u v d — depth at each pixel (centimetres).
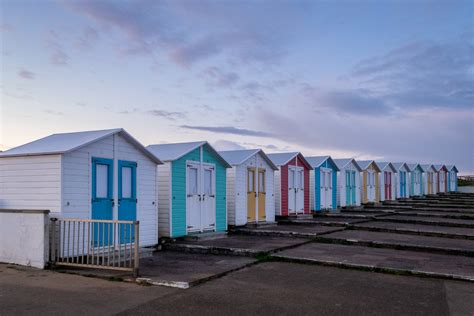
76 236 1097
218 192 1753
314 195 2617
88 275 966
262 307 775
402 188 4019
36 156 1102
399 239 1641
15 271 994
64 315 707
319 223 2128
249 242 1519
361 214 2603
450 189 5156
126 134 1263
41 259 1017
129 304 772
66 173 1083
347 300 834
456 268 1135
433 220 2278
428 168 4544
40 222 1023
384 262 1199
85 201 1133
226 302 800
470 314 761
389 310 775
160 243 1433
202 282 944
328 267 1159
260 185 2081
